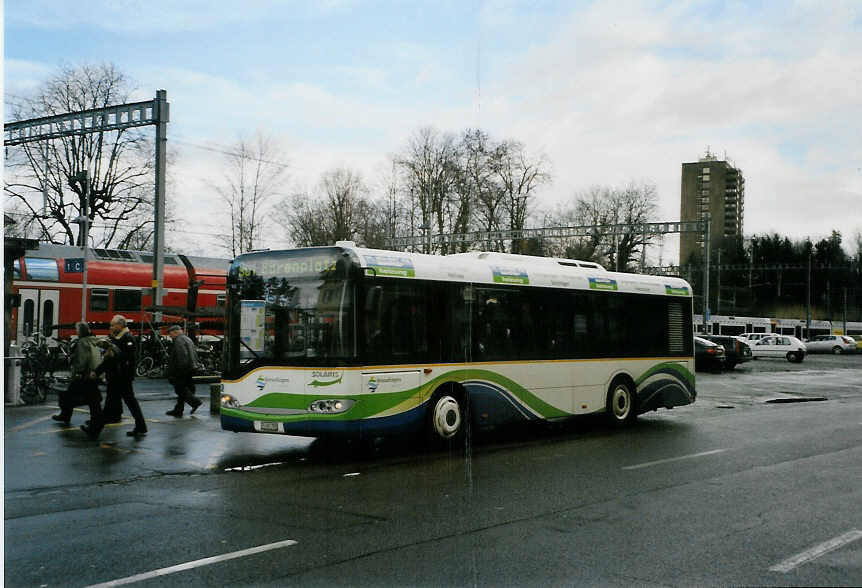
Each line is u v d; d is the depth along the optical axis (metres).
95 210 42.94
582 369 14.11
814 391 26.34
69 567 5.72
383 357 10.92
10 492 8.56
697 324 71.31
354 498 8.23
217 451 11.57
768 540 6.49
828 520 7.21
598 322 14.54
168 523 7.10
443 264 11.98
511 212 56.12
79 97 41.97
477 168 54.91
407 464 10.55
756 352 52.88
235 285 11.40
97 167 43.06
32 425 13.76
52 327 25.44
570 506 7.82
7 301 16.58
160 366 24.73
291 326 10.90
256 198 45.44
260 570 5.64
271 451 11.63
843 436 13.69
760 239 114.06
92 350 12.48
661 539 6.52
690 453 11.58
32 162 41.78
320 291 10.80
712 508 7.72
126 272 31.28
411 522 7.12
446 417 11.66
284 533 6.71
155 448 11.72
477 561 5.87
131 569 5.67
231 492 8.58
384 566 5.74
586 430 14.62
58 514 7.48
